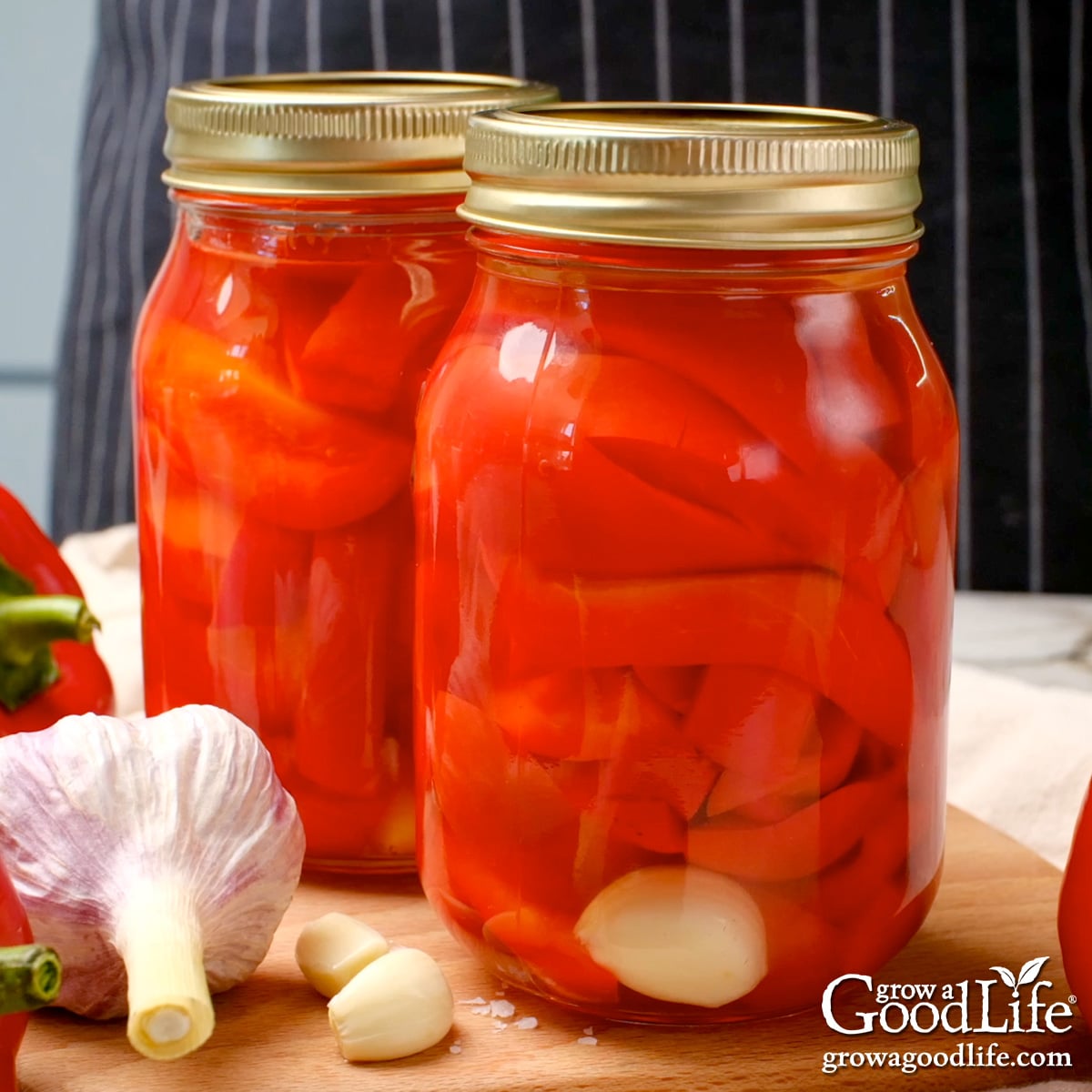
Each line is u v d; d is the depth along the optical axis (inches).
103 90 79.3
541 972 31.2
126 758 31.5
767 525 27.9
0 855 29.2
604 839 29.6
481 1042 31.4
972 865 38.9
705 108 33.6
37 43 107.3
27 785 31.1
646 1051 31.1
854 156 27.6
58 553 46.2
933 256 71.8
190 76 74.1
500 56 71.4
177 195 36.4
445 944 35.4
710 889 29.6
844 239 27.7
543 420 28.3
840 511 28.2
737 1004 30.8
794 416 27.9
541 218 27.9
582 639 28.6
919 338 30.9
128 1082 29.7
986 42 69.9
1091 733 48.6
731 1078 30.4
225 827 31.5
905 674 30.2
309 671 36.3
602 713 28.9
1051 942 35.4
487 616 29.9
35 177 110.3
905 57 70.3
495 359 29.6
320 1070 30.2
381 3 71.3
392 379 34.6
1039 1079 31.4
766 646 28.3
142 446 37.6
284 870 32.3
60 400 83.1
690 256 27.4
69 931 30.5
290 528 35.4
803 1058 31.0
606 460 27.8
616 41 70.9
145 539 38.2
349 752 36.7
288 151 33.7
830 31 70.4
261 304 34.9
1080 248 71.6
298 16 72.2
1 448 115.5
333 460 34.7
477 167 29.6
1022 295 71.7
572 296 28.6
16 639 40.8
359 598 35.8
